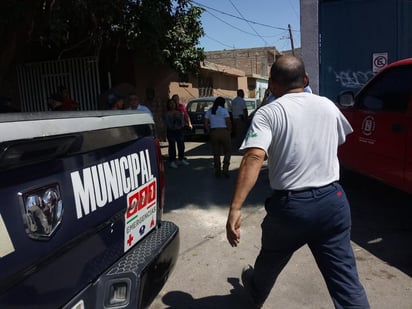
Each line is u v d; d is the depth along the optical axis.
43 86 10.39
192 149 11.61
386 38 7.38
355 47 7.57
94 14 7.71
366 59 7.54
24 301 1.55
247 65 40.22
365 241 4.38
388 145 4.48
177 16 9.98
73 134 1.82
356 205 5.56
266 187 6.73
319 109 2.36
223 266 3.92
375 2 7.34
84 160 1.94
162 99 14.30
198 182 7.40
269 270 2.65
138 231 2.47
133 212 2.39
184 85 16.55
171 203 6.07
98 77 10.00
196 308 3.20
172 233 2.67
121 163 2.26
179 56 11.63
